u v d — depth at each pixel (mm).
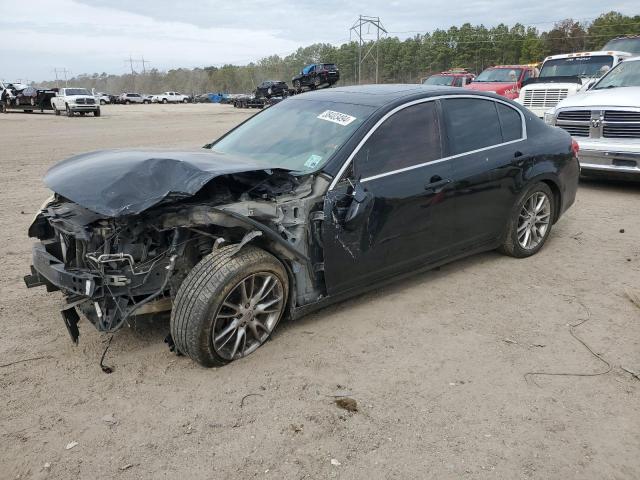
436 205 4422
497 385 3354
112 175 3480
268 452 2779
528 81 14125
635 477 2635
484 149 4844
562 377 3441
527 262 5430
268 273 3568
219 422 3000
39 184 9531
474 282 4910
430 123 4504
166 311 3895
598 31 95562
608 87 9242
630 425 2998
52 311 4312
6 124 24031
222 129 21094
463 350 3758
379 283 4301
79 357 3639
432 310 4355
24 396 3217
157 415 3057
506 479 2611
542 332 4016
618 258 5551
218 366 3502
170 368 3512
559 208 5758
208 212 3293
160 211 3422
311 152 4109
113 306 3393
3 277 4996
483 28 109875
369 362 3598
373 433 2920
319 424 2986
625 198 8156
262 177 3797
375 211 4008
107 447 2812
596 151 8109
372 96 4555
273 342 3830
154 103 77875
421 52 111938
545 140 5457
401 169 4211
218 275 3311
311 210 3736
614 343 3859
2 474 2629
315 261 3832
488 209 4930
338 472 2650
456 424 2994
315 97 4949
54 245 3900
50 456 2748
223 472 2646
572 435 2916
